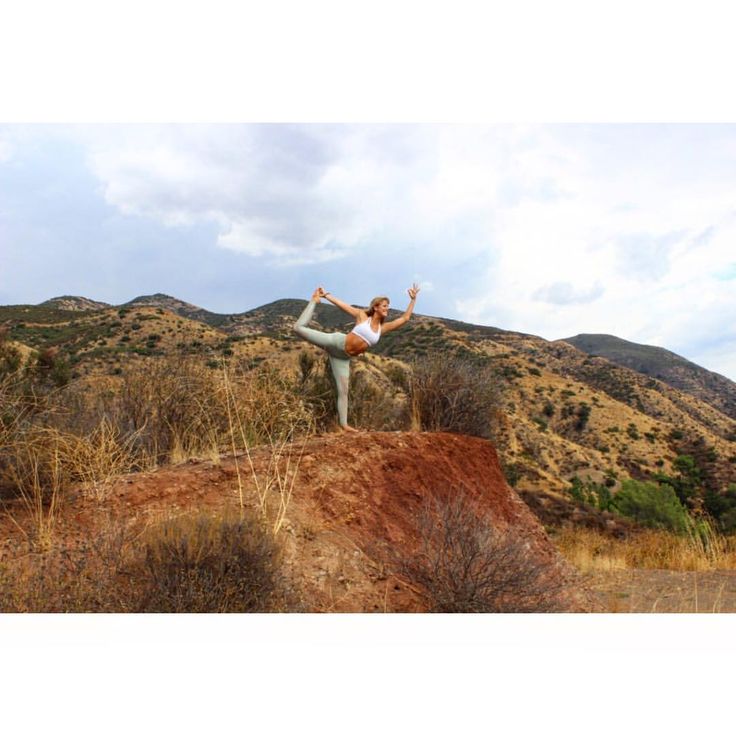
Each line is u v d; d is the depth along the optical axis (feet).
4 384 25.73
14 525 18.53
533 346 346.95
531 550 27.17
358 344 28.63
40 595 14.90
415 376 38.40
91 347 156.04
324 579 19.48
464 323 372.17
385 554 21.79
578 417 220.84
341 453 26.40
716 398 401.70
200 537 16.12
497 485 32.58
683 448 206.28
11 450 21.31
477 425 37.11
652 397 281.54
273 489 22.66
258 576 16.30
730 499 121.60
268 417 29.45
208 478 22.59
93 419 27.81
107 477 21.98
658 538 50.52
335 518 22.94
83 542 16.96
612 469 180.75
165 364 31.76
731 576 40.52
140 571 15.75
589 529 65.72
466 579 18.81
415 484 26.76
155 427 28.71
